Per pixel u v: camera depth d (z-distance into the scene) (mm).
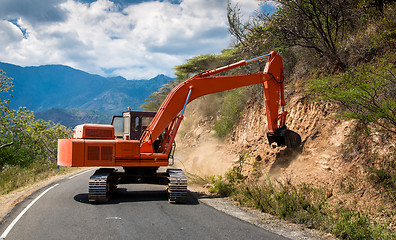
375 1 11586
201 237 6051
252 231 6562
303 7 11906
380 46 10344
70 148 9461
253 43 14641
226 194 11000
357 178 8047
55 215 7699
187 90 10445
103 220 7227
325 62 12344
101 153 9570
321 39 12172
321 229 6754
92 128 9797
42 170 18312
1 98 18906
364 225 6180
